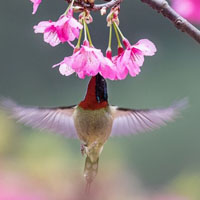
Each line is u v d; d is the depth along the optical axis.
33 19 34.47
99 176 9.59
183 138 28.39
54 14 34.72
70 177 9.46
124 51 5.99
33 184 9.41
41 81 32.75
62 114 6.64
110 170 9.86
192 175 10.88
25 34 33.97
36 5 5.81
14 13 34.38
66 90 31.78
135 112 6.65
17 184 9.34
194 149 28.08
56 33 5.97
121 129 6.69
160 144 28.03
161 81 32.09
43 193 9.30
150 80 31.98
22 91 32.78
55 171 9.62
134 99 31.02
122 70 5.94
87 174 6.77
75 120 6.68
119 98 30.91
